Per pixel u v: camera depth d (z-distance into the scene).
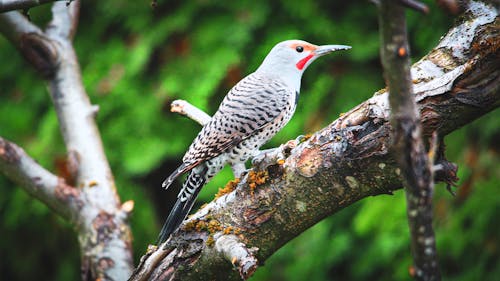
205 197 10.88
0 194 12.48
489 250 9.60
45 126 11.27
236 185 6.52
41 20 11.71
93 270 8.32
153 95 11.20
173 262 6.39
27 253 13.11
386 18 3.94
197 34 11.04
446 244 9.72
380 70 11.12
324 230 11.12
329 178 5.90
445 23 10.23
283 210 6.11
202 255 6.20
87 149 8.86
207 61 10.81
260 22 10.85
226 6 11.12
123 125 11.24
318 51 8.70
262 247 6.26
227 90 11.37
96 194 8.58
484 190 9.58
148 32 11.17
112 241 8.34
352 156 5.75
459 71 5.46
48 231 12.64
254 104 8.23
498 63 5.39
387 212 10.12
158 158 11.04
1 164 8.50
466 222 9.98
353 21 11.17
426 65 5.98
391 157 5.61
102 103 11.28
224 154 8.14
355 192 5.92
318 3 11.23
